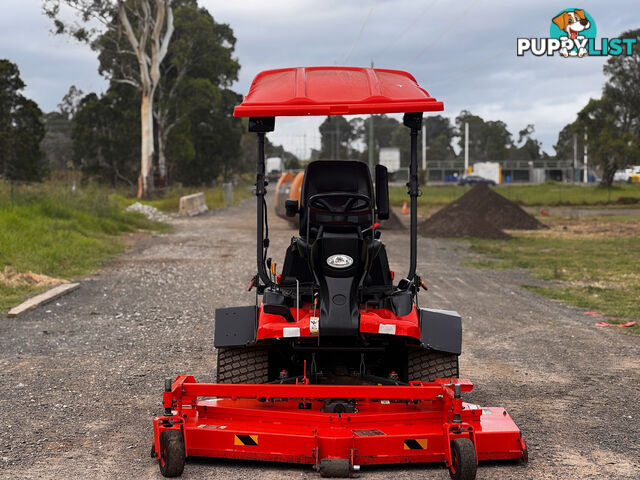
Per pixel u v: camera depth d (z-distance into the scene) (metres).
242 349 6.90
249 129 6.64
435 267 20.89
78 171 72.06
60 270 18.38
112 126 71.00
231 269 19.62
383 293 6.70
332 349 6.36
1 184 28.14
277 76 7.12
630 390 8.30
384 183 7.23
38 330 11.48
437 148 167.25
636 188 95.81
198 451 5.67
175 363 9.41
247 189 93.69
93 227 28.83
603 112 89.06
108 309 13.45
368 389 5.71
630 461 5.92
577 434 6.67
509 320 12.94
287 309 6.39
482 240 30.38
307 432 5.63
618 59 86.94
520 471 5.65
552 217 46.44
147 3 55.25
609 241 29.84
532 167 130.38
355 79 6.83
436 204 59.47
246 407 6.22
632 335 11.62
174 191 58.75
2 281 15.43
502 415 6.09
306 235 6.90
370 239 6.52
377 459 5.52
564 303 14.96
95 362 9.42
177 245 26.62
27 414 7.17
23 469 5.68
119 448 6.21
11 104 56.50
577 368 9.38
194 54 72.81
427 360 6.94
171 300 14.57
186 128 72.06
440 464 5.84
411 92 6.62
